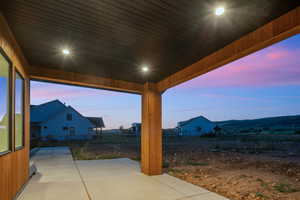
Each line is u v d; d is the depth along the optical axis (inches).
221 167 239.3
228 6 80.8
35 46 119.4
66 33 103.9
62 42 115.1
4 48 90.6
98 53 131.4
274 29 90.2
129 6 81.4
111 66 157.2
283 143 589.3
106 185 151.6
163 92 205.0
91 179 170.6
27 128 153.8
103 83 187.5
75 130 925.2
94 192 134.6
